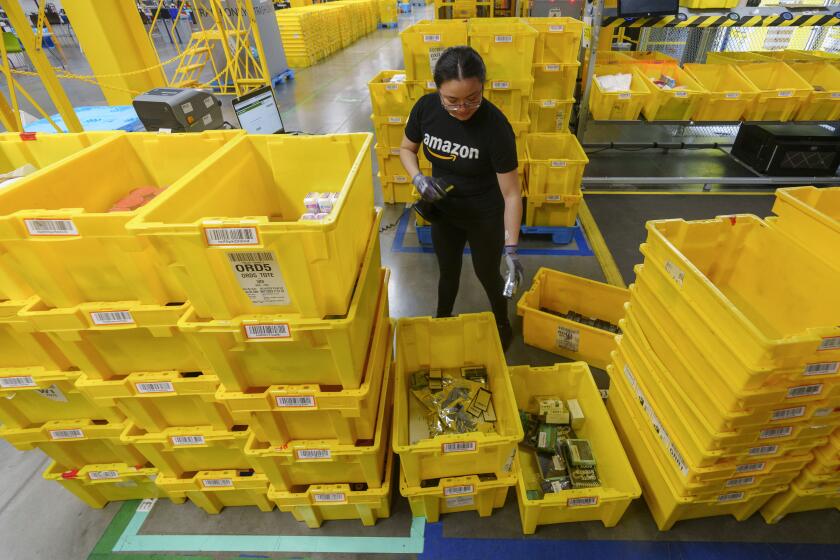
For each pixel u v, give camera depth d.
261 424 1.42
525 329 2.60
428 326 2.14
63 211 1.04
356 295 1.20
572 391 2.15
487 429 1.99
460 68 1.48
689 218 3.92
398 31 15.24
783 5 4.32
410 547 1.76
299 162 1.61
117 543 1.82
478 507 1.82
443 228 2.15
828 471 1.53
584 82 4.09
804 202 1.64
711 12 4.16
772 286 1.64
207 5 7.01
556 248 3.57
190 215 1.21
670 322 1.52
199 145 1.65
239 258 1.02
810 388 1.23
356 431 1.51
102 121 3.04
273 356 1.26
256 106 2.81
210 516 1.90
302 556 1.76
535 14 5.62
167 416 1.54
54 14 12.05
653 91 3.96
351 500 1.68
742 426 1.31
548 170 3.25
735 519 1.79
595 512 1.76
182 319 1.13
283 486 1.67
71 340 1.24
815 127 4.50
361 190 1.35
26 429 1.59
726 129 5.49
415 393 2.18
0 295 1.23
